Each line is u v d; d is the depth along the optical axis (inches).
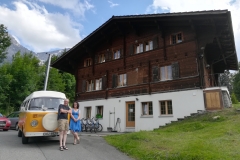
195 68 569.6
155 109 623.5
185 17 567.2
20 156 241.8
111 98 759.7
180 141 293.0
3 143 335.9
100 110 805.2
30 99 349.7
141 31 734.5
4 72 1214.9
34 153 258.8
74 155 251.8
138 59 716.7
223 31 558.6
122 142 327.3
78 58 951.6
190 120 489.4
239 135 302.4
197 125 415.8
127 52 764.0
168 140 305.6
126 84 737.6
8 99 1187.9
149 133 381.7
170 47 638.5
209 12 509.4
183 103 567.2
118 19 723.4
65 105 303.3
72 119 326.6
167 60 637.3
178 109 573.3
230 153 222.8
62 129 287.3
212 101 519.2
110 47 831.7
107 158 242.2
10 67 1320.1
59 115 293.6
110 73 800.9
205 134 334.3
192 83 565.0
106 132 669.3
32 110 323.3
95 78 855.7
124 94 722.2
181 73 596.4
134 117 680.4
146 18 650.8
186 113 555.5
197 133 357.7
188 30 609.6
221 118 430.0
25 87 1201.4
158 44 675.4
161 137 335.9
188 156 217.0
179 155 223.9
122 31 768.9
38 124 314.0
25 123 316.5
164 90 619.2
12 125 655.1
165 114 609.0
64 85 1756.9
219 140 281.7
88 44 863.1
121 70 764.0
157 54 667.4
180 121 512.1
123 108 708.7
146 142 306.2
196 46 577.0
